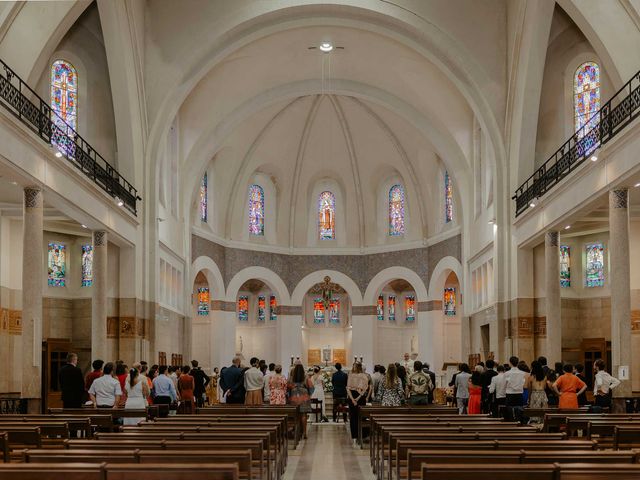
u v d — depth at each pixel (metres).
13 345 20.92
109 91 22.19
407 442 6.87
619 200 15.17
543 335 21.86
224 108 27.47
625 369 14.81
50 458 5.88
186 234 28.03
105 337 19.38
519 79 22.02
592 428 9.66
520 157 22.20
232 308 32.66
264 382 17.80
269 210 34.66
